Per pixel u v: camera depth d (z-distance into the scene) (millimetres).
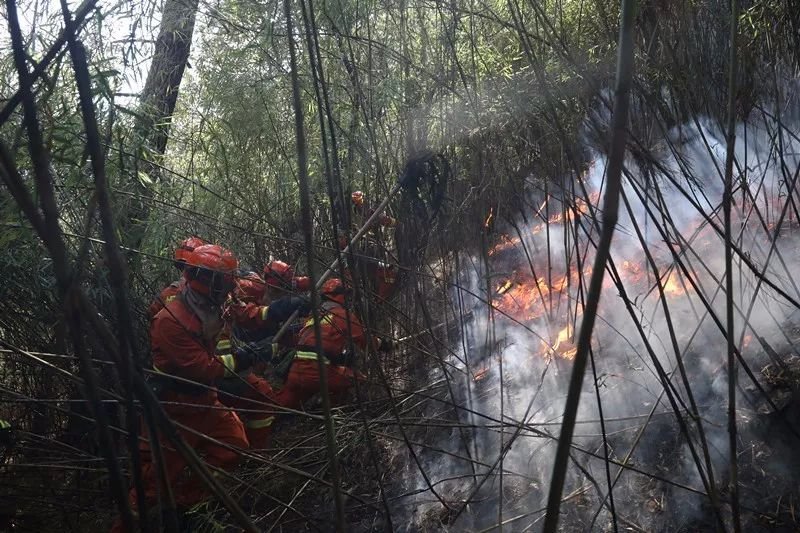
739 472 2607
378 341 4340
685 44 3398
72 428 3637
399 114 3590
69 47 1325
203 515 2990
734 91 1868
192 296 3270
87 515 3436
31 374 3553
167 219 3363
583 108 2971
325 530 3270
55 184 2611
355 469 3609
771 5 3408
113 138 2953
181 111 4273
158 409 1549
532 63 2393
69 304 1344
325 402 1698
